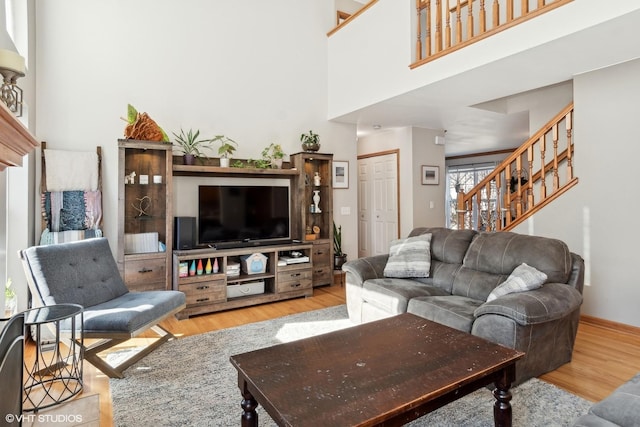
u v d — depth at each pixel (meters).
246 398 1.60
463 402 2.12
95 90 3.74
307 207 4.96
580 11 2.55
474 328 2.34
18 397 1.30
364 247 6.94
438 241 3.49
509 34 3.01
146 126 3.66
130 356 2.76
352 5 5.76
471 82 3.66
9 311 2.79
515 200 4.35
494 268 2.89
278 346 1.83
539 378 2.36
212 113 4.43
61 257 2.62
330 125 5.38
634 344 2.94
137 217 3.84
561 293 2.38
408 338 1.93
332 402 1.33
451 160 10.29
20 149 1.31
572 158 3.93
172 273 3.74
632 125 3.19
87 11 3.71
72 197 3.49
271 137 4.85
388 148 6.38
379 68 4.37
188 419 1.97
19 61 2.07
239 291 4.08
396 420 1.34
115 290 2.93
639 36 2.65
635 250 3.19
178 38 4.22
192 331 3.30
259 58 4.77
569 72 3.44
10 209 3.05
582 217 3.53
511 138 7.34
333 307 4.02
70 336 2.36
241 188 4.31
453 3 4.71
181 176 4.23
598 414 1.33
